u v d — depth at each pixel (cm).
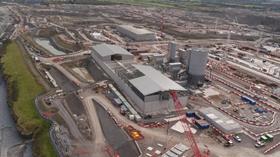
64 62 18775
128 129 10719
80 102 12950
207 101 13450
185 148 9700
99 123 11394
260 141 10381
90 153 9556
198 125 11138
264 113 12619
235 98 14050
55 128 11031
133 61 17125
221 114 11888
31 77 15988
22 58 19000
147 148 9656
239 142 10306
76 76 16412
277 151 9931
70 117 11862
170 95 12175
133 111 11931
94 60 18575
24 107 13050
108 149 9806
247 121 11744
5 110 13462
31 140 11206
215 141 10300
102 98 13400
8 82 15900
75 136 10500
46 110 12450
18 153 10462
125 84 13488
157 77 13338
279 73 18325
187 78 15275
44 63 18375
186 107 12675
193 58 14775
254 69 19012
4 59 19012
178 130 10838
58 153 9744
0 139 11244
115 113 11981
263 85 16212
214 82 16025
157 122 11331
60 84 15488
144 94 11681
